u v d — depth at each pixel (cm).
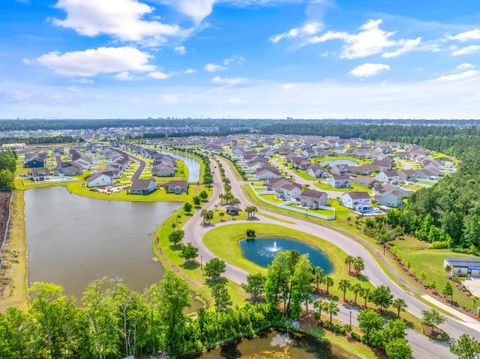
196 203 9538
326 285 5172
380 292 4334
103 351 3316
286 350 3800
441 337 3906
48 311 2969
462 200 7325
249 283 4622
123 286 3709
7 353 2741
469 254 6362
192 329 3869
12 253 6119
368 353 3700
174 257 6097
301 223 8144
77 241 6950
